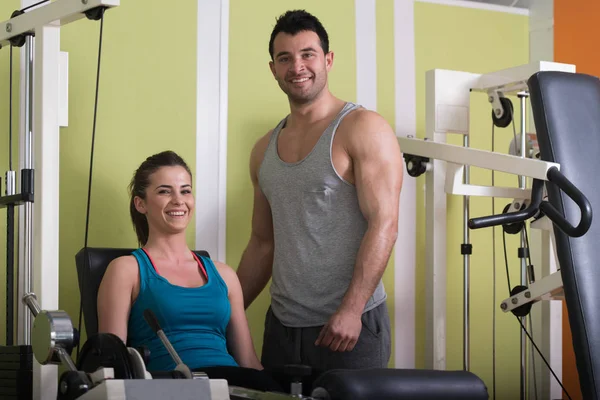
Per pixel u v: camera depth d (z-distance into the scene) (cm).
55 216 267
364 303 287
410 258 419
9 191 279
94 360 213
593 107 307
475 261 436
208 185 377
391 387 206
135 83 364
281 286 311
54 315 214
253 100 388
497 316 440
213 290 277
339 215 299
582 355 281
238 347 286
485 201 441
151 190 280
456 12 439
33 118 286
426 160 374
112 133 358
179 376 202
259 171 321
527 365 443
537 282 330
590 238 290
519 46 457
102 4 246
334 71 409
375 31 419
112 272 266
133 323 266
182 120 373
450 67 436
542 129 298
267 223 334
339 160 297
